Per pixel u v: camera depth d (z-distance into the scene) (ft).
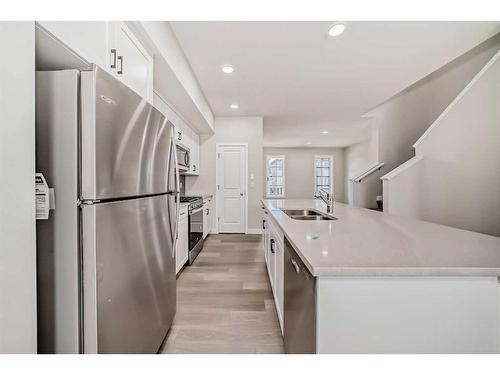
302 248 3.63
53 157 3.13
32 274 2.71
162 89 9.43
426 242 3.98
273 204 10.85
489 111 9.85
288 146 33.01
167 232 5.71
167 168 5.70
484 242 3.99
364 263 3.02
